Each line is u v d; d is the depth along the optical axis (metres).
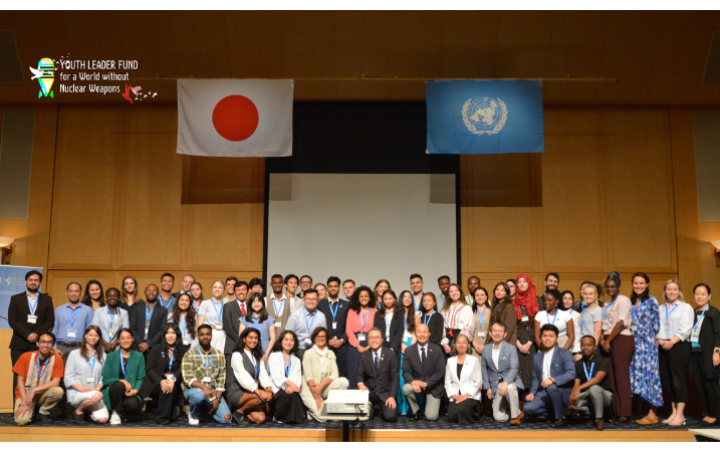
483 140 7.61
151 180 8.52
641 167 8.52
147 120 8.61
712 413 5.34
